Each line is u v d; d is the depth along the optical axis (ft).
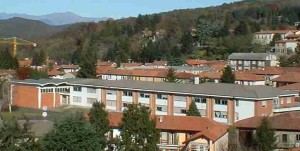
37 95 376.68
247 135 204.33
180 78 436.76
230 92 290.15
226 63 591.78
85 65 472.85
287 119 208.33
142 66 578.66
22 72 473.26
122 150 148.97
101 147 140.46
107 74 495.41
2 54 600.80
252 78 419.13
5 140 121.08
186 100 309.01
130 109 151.12
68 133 130.52
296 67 497.46
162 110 320.91
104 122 161.79
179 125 211.20
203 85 312.91
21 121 161.68
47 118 263.08
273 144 185.37
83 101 372.58
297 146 193.57
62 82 385.70
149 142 149.38
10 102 355.77
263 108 279.49
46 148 130.41
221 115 291.99
